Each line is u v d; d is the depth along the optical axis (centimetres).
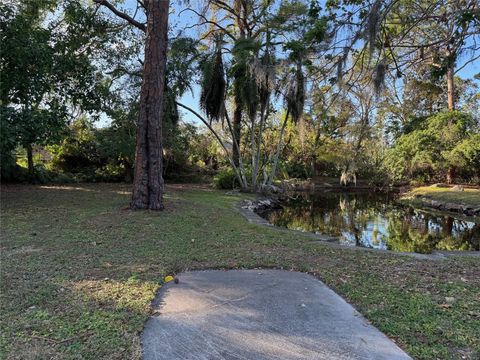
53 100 862
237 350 206
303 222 924
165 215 639
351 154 1691
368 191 1939
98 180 1471
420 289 304
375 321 243
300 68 995
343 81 596
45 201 796
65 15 970
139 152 684
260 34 1262
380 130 1647
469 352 204
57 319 235
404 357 200
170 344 212
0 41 693
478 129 1509
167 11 664
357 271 353
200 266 364
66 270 331
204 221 613
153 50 656
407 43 746
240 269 360
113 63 1158
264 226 616
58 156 1483
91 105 981
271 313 257
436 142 1486
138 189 686
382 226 896
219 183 1391
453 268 370
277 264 375
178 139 1400
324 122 1666
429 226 904
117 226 531
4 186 1125
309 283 321
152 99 672
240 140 1470
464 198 1234
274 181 1605
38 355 193
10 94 768
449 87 1483
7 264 343
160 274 331
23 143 712
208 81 1169
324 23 529
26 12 862
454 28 483
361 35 504
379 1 474
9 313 241
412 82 992
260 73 1061
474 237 771
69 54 905
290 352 204
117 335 218
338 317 250
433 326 234
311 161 2202
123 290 289
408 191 1719
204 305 270
